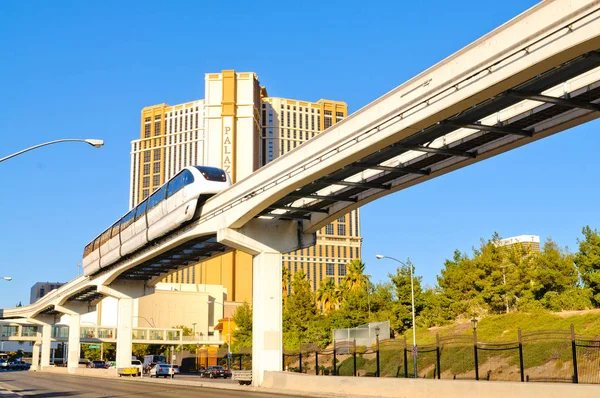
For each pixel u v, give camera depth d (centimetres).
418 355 4738
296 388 3600
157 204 4897
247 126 19862
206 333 13800
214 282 18875
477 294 6047
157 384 4834
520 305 5656
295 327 7700
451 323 6078
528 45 1955
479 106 2348
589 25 1777
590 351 3456
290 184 3350
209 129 19800
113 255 6050
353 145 2833
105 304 13850
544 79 2158
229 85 19925
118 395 3300
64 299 8738
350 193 3669
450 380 2566
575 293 5231
